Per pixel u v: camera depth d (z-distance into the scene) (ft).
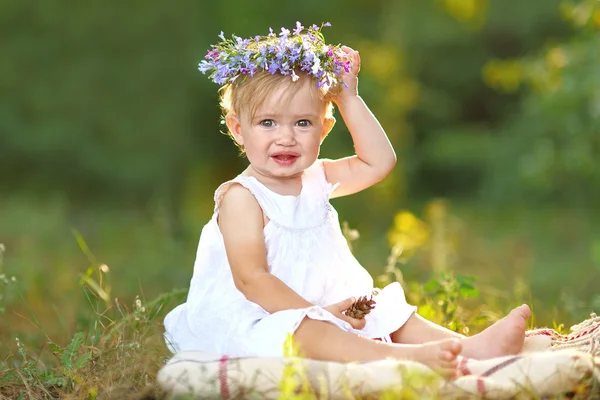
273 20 55.93
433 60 76.89
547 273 29.84
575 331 11.96
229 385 9.93
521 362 9.93
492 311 17.08
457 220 48.42
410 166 71.15
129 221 45.57
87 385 11.40
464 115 79.46
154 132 53.93
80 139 53.93
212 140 58.85
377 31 59.88
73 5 52.01
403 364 9.68
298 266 11.59
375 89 57.47
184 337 11.67
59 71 52.95
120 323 13.33
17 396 11.62
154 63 52.85
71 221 44.96
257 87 11.50
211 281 11.75
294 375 9.61
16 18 52.42
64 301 20.83
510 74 41.42
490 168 64.75
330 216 12.13
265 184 11.83
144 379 11.77
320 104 11.74
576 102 37.47
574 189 49.98
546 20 72.28
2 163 54.44
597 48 35.81
